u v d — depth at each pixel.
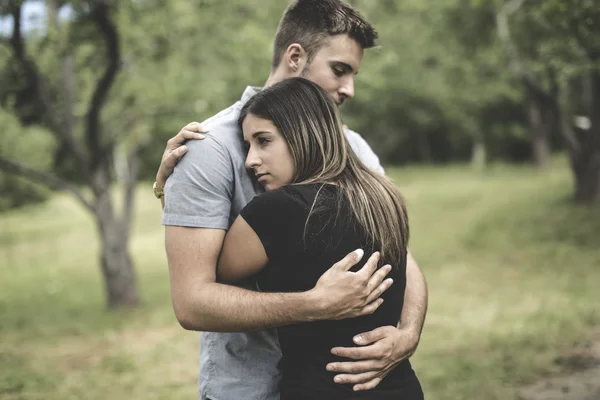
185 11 9.11
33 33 8.62
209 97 9.55
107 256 9.58
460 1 12.19
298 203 1.51
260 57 9.64
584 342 5.23
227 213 1.63
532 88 12.27
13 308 10.59
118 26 8.18
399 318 1.70
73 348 7.14
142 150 10.75
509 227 12.32
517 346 5.29
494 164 32.41
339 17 1.83
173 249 1.59
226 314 1.49
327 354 1.55
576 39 6.77
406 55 19.59
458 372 4.70
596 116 12.45
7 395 5.24
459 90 19.02
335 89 1.87
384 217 1.59
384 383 1.59
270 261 1.55
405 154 38.50
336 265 1.49
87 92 9.73
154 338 7.31
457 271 9.55
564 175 19.97
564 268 8.80
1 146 10.67
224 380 1.73
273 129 1.61
